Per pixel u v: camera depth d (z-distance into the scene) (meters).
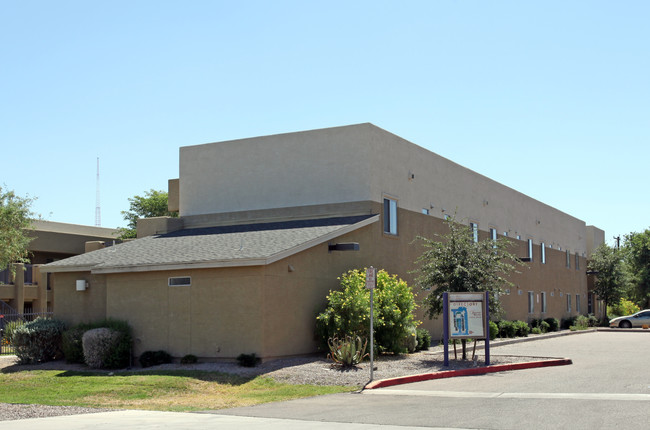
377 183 26.53
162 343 21.58
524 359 21.19
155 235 28.84
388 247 26.84
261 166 28.58
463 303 19.86
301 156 27.69
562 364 20.47
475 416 11.59
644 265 67.12
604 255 57.88
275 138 28.41
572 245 55.41
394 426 10.84
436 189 31.67
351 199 26.31
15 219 37.81
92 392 16.67
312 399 14.84
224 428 11.01
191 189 30.14
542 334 39.22
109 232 54.06
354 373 17.95
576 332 42.97
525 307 42.34
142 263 21.94
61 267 24.56
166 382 17.38
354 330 21.05
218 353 20.47
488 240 22.58
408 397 14.49
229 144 29.50
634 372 17.97
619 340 33.50
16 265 42.41
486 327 19.95
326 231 23.00
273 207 28.00
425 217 30.30
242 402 14.88
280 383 17.20
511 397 13.91
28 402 15.55
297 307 21.33
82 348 22.19
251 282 20.14
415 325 24.34
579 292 56.25
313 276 22.20
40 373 20.70
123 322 22.28
